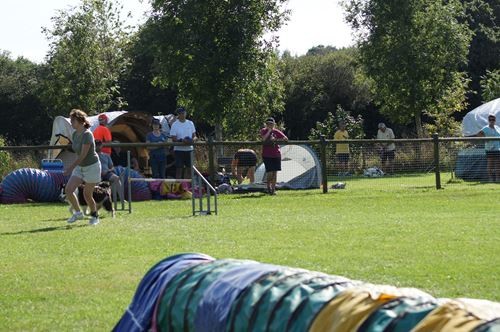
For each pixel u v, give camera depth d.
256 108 43.50
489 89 52.19
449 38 47.38
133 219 18.98
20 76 70.31
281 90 46.06
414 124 58.84
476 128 37.41
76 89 54.03
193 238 15.41
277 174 28.77
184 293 6.72
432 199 23.31
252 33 39.25
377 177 29.58
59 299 10.43
